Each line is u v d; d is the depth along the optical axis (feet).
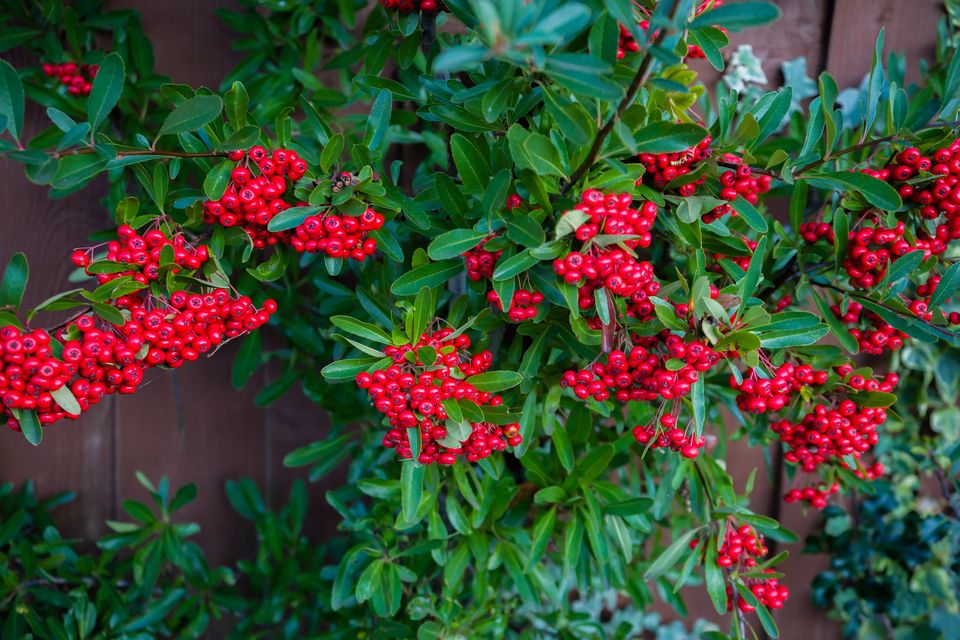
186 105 2.07
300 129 2.71
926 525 2.99
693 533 2.45
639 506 2.46
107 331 2.11
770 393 2.20
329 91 2.72
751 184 2.33
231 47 2.83
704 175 2.23
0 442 2.97
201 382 3.04
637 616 3.17
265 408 3.07
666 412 2.33
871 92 2.29
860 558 3.02
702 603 3.19
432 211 2.49
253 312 2.23
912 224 2.31
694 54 2.47
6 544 2.92
